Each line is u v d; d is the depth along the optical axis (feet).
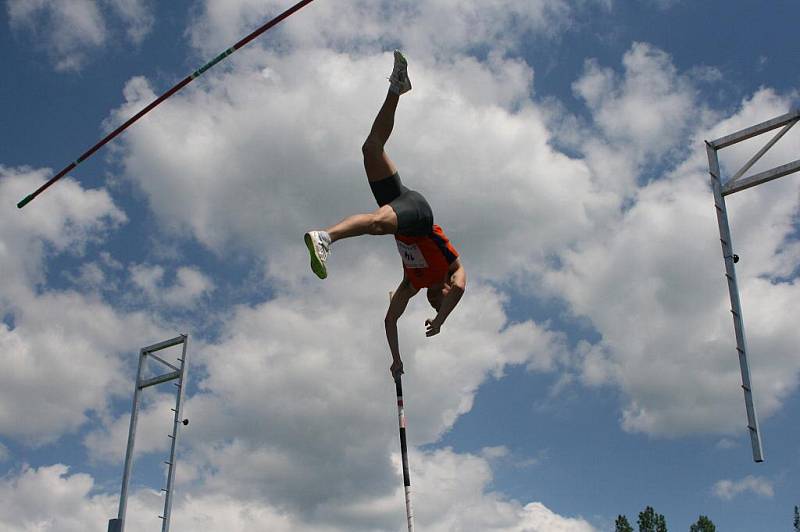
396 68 23.68
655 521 151.94
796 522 142.20
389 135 24.79
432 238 25.22
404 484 27.09
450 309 25.91
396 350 28.45
